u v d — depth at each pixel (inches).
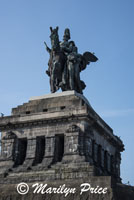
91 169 2928.2
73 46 3865.7
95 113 3518.7
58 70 3693.4
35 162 3233.3
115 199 2559.1
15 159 3329.2
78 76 3715.6
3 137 3472.0
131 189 2815.0
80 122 3221.0
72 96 3462.1
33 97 3659.0
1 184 2965.1
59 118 3280.0
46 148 3255.4
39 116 3383.4
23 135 3400.6
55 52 3735.2
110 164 3752.5
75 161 3048.7
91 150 3238.2
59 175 2992.1
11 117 3506.4
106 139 3693.4
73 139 3157.0
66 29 3937.0
